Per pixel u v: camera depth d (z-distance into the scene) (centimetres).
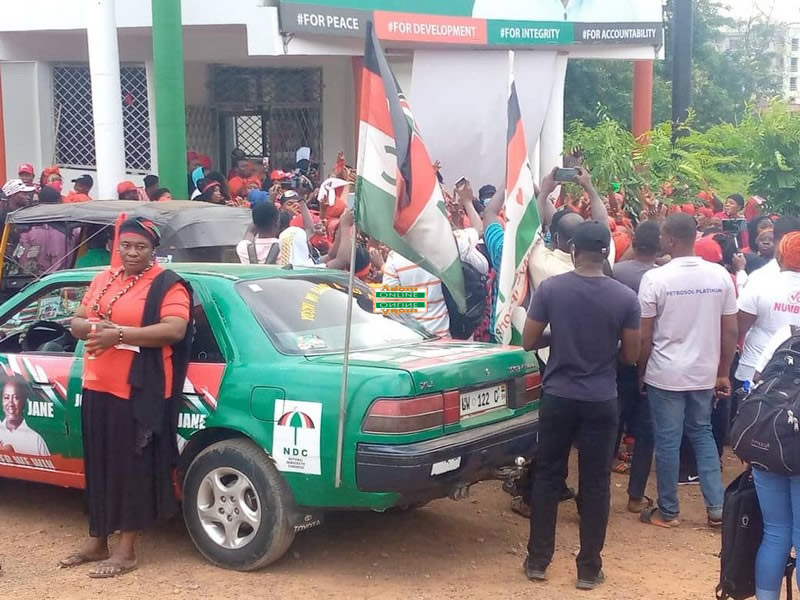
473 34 1266
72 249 816
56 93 1427
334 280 582
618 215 957
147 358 494
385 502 468
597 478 491
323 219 1067
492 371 517
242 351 508
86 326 482
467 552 548
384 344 551
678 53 1486
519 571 520
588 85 2481
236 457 498
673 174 1265
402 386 466
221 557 511
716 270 580
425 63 1270
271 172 1363
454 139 1288
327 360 499
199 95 1524
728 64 3359
